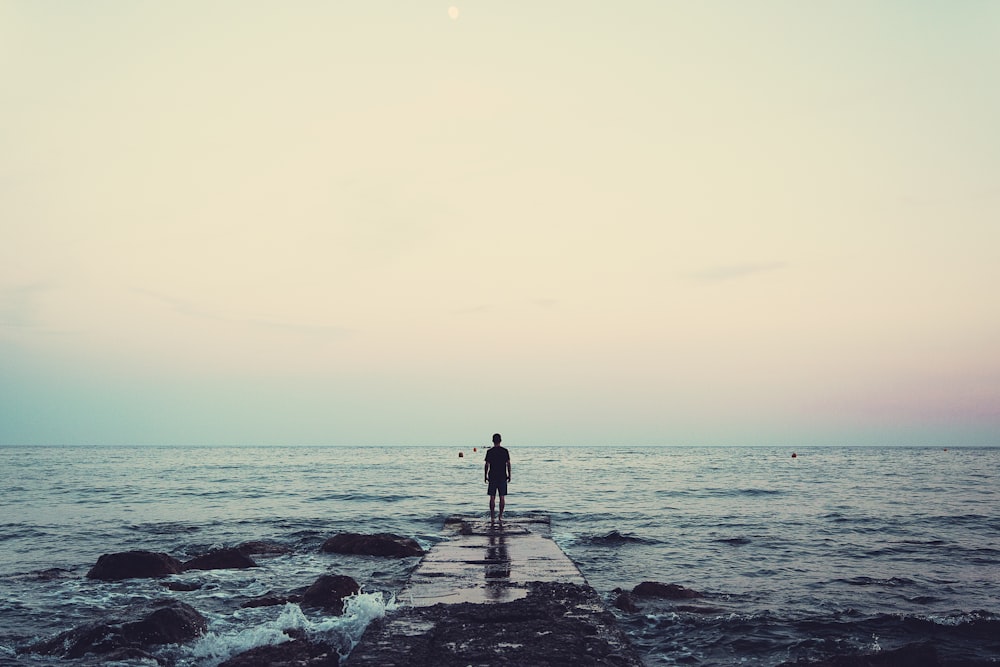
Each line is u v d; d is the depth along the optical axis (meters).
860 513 26.64
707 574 14.86
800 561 16.41
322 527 22.06
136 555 14.14
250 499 32.66
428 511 27.16
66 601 11.91
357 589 11.72
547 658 6.50
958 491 38.72
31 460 91.44
